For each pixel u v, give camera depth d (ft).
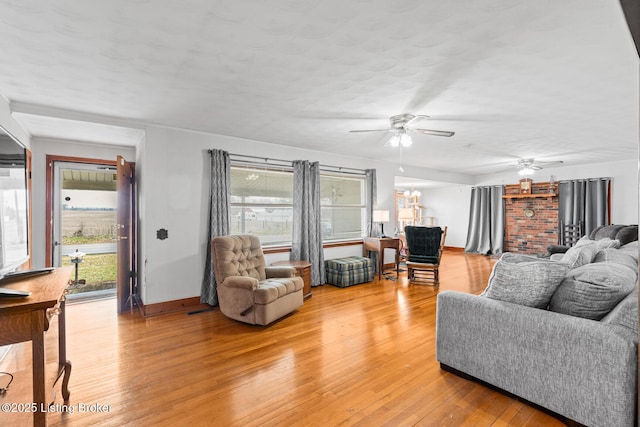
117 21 5.42
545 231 23.88
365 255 18.99
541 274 6.18
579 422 5.29
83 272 19.06
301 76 7.72
